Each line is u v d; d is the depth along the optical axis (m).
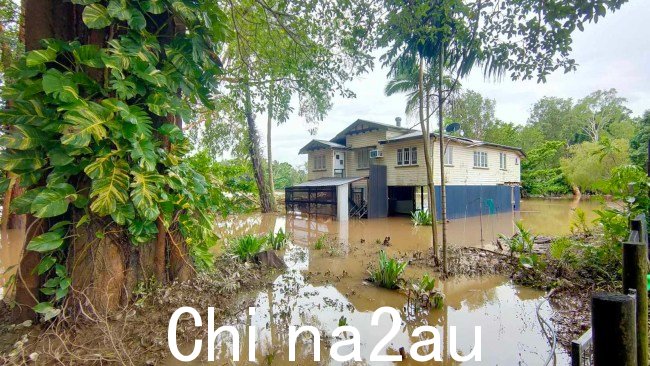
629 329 1.08
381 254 5.81
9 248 8.15
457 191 15.30
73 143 2.71
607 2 3.26
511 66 4.25
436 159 14.34
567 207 20.42
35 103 2.91
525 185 29.00
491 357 3.18
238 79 6.79
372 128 17.27
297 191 18.56
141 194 3.22
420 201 15.34
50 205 2.83
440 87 6.07
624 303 1.08
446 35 4.63
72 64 3.18
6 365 2.55
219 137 13.98
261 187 19.19
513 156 19.67
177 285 4.09
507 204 18.33
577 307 4.27
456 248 8.23
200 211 4.41
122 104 3.07
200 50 3.72
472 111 29.30
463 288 5.30
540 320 3.92
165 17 3.84
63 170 2.99
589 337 1.82
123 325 3.16
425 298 4.51
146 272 3.85
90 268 3.21
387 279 5.28
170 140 3.87
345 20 4.86
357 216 16.20
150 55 3.35
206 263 4.52
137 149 3.16
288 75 6.70
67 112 2.79
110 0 3.04
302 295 4.94
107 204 3.01
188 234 4.31
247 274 5.53
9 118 2.87
